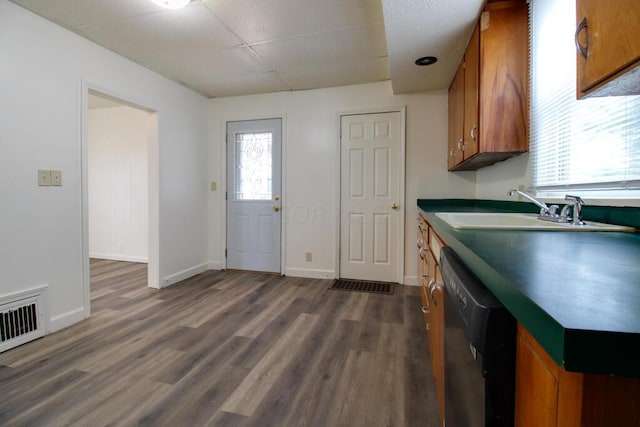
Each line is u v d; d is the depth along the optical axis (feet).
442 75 8.73
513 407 1.57
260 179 12.28
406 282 10.78
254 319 7.75
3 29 6.15
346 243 11.41
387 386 5.07
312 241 11.71
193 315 8.00
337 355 6.03
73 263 7.42
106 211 14.70
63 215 7.22
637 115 3.49
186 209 11.52
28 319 6.50
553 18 5.10
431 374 5.38
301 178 11.75
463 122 7.36
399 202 10.81
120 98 8.73
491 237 3.02
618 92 2.88
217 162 12.66
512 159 6.86
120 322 7.52
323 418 4.35
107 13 6.70
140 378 5.24
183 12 6.69
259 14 6.76
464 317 1.84
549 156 5.32
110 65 8.41
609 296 1.29
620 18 2.38
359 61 9.11
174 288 10.28
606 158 4.00
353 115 11.14
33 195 6.66
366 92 10.95
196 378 5.26
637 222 3.45
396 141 10.77
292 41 7.95
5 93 6.19
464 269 2.42
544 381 1.27
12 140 6.31
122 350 6.18
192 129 11.75
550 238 2.97
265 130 12.10
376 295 9.63
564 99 4.86
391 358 5.91
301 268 11.84
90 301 8.63
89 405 4.56
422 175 10.55
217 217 12.75
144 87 9.53
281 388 5.01
